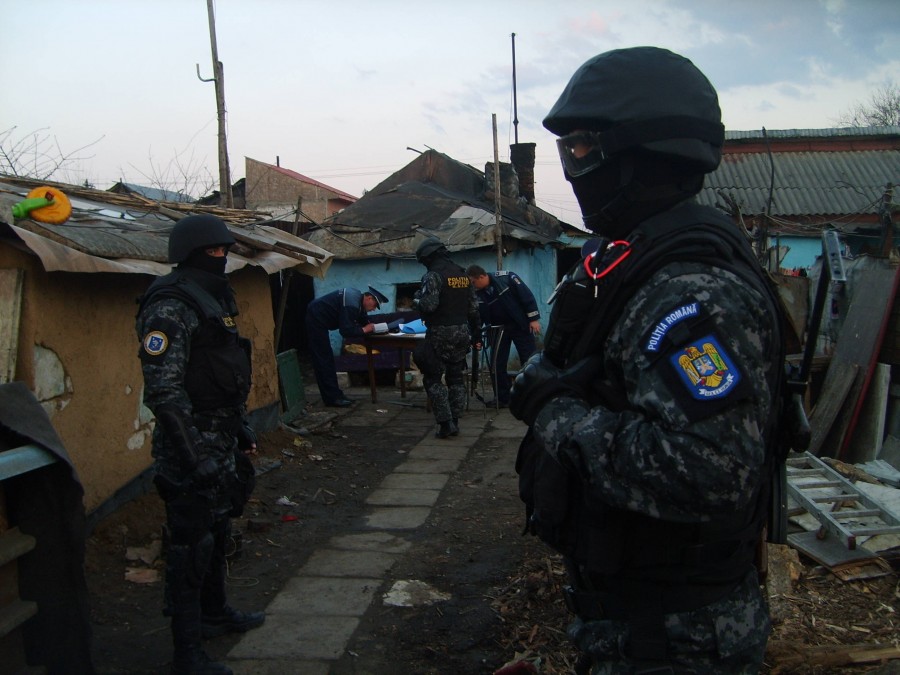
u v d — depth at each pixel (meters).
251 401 6.62
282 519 4.94
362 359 10.41
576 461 1.49
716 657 1.56
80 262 3.69
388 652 3.22
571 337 1.63
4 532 2.42
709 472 1.34
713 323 1.39
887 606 3.37
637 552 1.55
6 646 2.39
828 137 19.19
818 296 1.70
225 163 10.73
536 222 13.94
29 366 3.76
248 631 3.41
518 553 4.26
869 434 6.50
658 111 1.53
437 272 7.11
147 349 2.83
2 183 4.76
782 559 3.66
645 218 1.58
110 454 4.45
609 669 1.62
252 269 6.75
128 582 3.85
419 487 5.69
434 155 14.49
